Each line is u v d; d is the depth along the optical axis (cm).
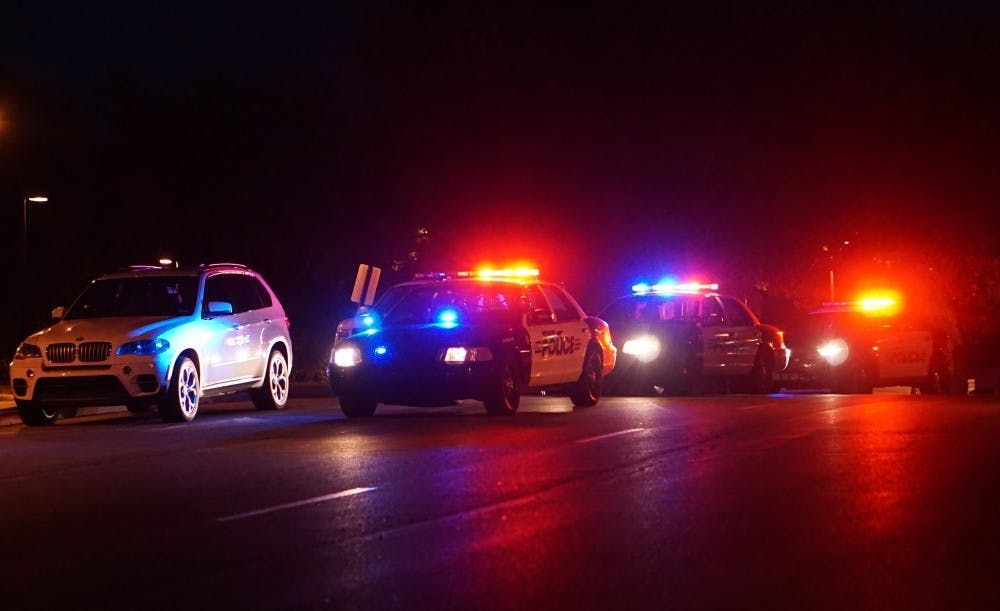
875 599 705
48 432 1744
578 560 812
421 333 1778
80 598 742
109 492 1141
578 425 1639
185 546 885
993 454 1295
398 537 898
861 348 2616
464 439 1489
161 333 1823
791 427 1573
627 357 2389
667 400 2111
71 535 936
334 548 866
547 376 1880
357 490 1111
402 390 1762
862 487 1087
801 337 2711
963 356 3734
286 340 2127
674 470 1201
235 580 777
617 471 1198
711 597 712
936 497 1034
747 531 899
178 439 1579
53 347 1820
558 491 1086
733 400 2088
